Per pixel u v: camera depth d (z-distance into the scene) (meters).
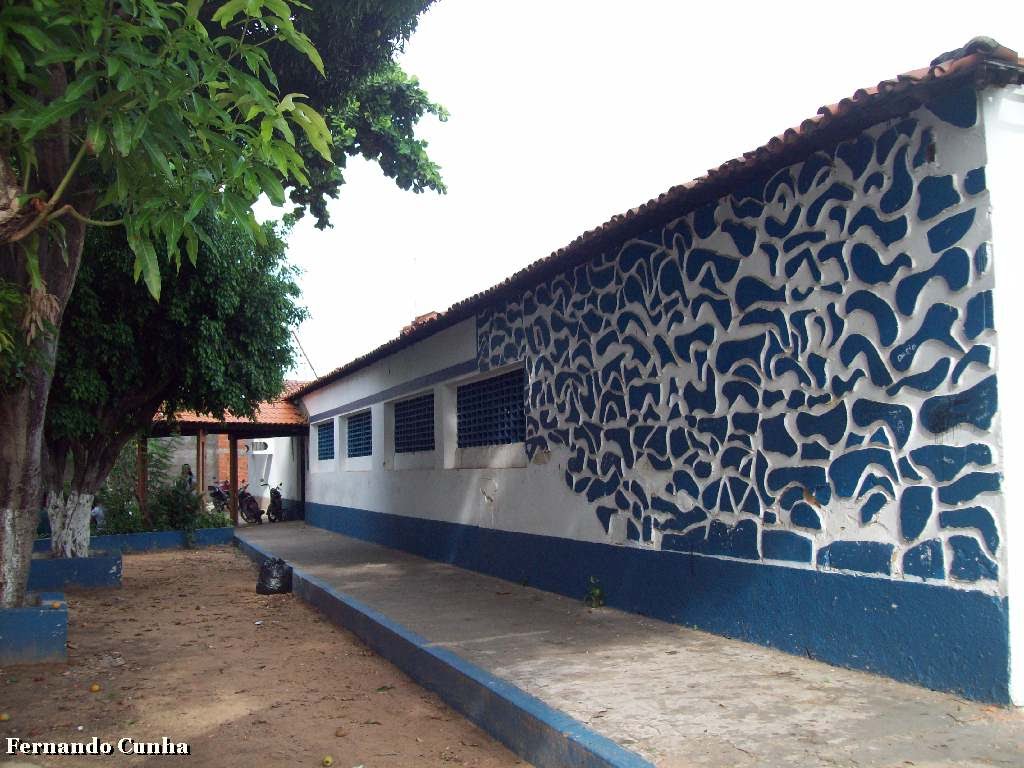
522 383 10.30
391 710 5.89
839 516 5.62
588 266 8.57
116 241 10.70
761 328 6.32
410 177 12.12
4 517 7.40
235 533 18.48
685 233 7.15
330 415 19.64
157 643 8.18
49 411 11.04
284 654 7.66
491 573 10.77
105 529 17.28
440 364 12.47
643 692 5.23
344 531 18.14
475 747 5.11
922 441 5.08
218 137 4.57
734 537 6.55
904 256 5.21
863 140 5.49
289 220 12.59
